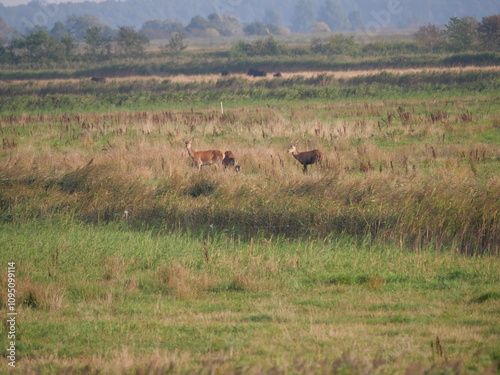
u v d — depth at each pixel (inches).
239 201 2186.3
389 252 1770.4
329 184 2255.2
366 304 1352.1
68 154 3228.3
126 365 1006.4
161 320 1289.4
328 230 1979.6
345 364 908.6
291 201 2107.5
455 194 2032.5
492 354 995.9
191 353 1082.1
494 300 1339.8
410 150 3129.9
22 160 2994.6
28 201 2333.9
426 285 1501.0
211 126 4018.2
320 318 1256.8
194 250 1849.2
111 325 1263.5
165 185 2442.2
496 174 2500.0
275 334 1162.0
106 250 1841.8
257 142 3533.5
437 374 884.6
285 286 1529.3
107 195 2341.3
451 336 1103.0
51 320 1312.7
